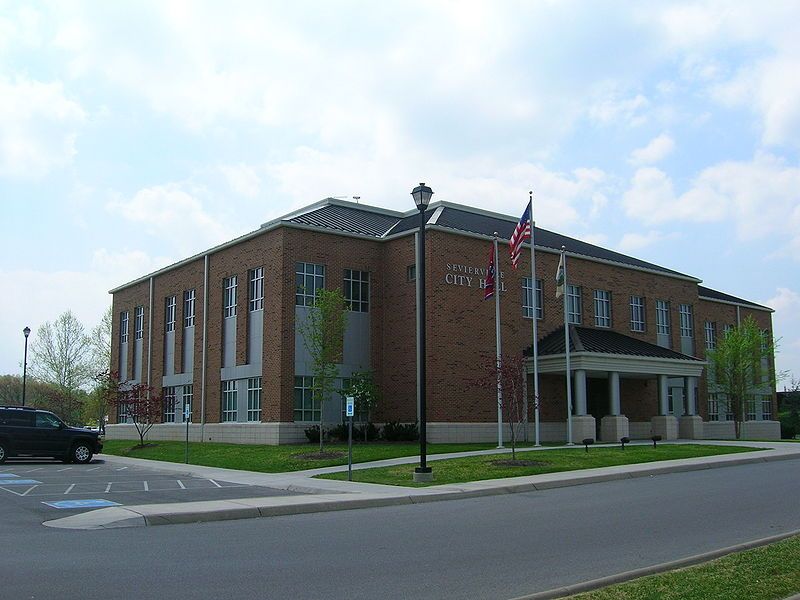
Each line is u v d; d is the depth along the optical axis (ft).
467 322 112.98
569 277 129.39
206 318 127.85
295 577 29.86
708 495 57.36
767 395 179.22
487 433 111.96
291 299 110.22
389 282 117.91
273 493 62.39
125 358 158.61
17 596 26.37
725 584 26.61
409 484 66.59
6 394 266.57
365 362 115.75
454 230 113.29
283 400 107.76
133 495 60.29
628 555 34.50
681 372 128.57
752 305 180.86
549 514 48.70
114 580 29.09
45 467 90.68
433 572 30.86
